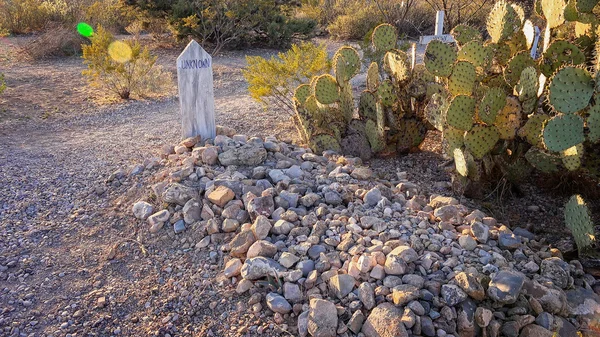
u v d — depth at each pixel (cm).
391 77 538
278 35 1575
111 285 348
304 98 548
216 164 470
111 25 1692
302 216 378
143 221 407
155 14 1527
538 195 470
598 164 414
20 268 364
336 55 529
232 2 1514
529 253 349
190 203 401
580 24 490
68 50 1350
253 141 507
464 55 459
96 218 421
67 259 374
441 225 366
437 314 290
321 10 2053
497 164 454
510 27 468
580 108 352
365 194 405
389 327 279
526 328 288
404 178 485
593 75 382
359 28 1764
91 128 716
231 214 388
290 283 318
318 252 337
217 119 719
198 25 1473
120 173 480
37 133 687
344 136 537
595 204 451
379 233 356
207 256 363
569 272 329
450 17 1225
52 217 426
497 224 393
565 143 360
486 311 288
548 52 438
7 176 497
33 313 323
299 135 615
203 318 316
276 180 435
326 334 284
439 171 505
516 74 447
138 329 311
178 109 838
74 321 317
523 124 425
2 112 785
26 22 1608
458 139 435
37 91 938
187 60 505
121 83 949
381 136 510
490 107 405
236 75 1136
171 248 379
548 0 473
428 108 471
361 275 315
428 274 317
